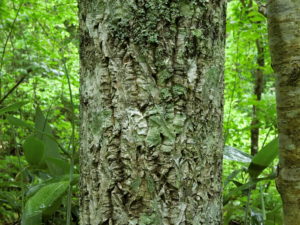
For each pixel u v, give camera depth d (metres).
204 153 0.94
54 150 1.82
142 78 0.90
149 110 0.90
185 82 0.91
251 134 3.09
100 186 0.93
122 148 0.91
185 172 0.91
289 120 1.09
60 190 1.29
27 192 1.51
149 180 0.89
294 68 1.08
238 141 3.13
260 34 2.85
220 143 0.99
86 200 0.97
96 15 0.93
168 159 0.89
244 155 1.59
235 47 3.26
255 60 3.35
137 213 0.90
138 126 0.90
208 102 0.94
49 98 3.42
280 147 1.12
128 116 0.90
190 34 0.91
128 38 0.90
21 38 3.16
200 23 0.92
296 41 1.08
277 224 1.57
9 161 2.60
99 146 0.93
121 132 0.91
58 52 3.28
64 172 1.73
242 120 3.34
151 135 0.89
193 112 0.92
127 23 0.90
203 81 0.93
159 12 0.89
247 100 2.92
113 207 0.91
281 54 1.10
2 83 3.36
